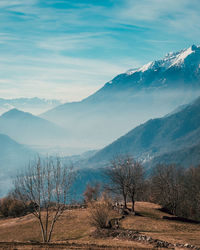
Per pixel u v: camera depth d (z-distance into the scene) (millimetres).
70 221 56875
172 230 49781
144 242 37125
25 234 51625
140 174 68562
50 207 68000
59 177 37688
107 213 48719
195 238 40719
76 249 28734
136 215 62281
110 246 32000
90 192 74250
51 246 30656
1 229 56719
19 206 71000
